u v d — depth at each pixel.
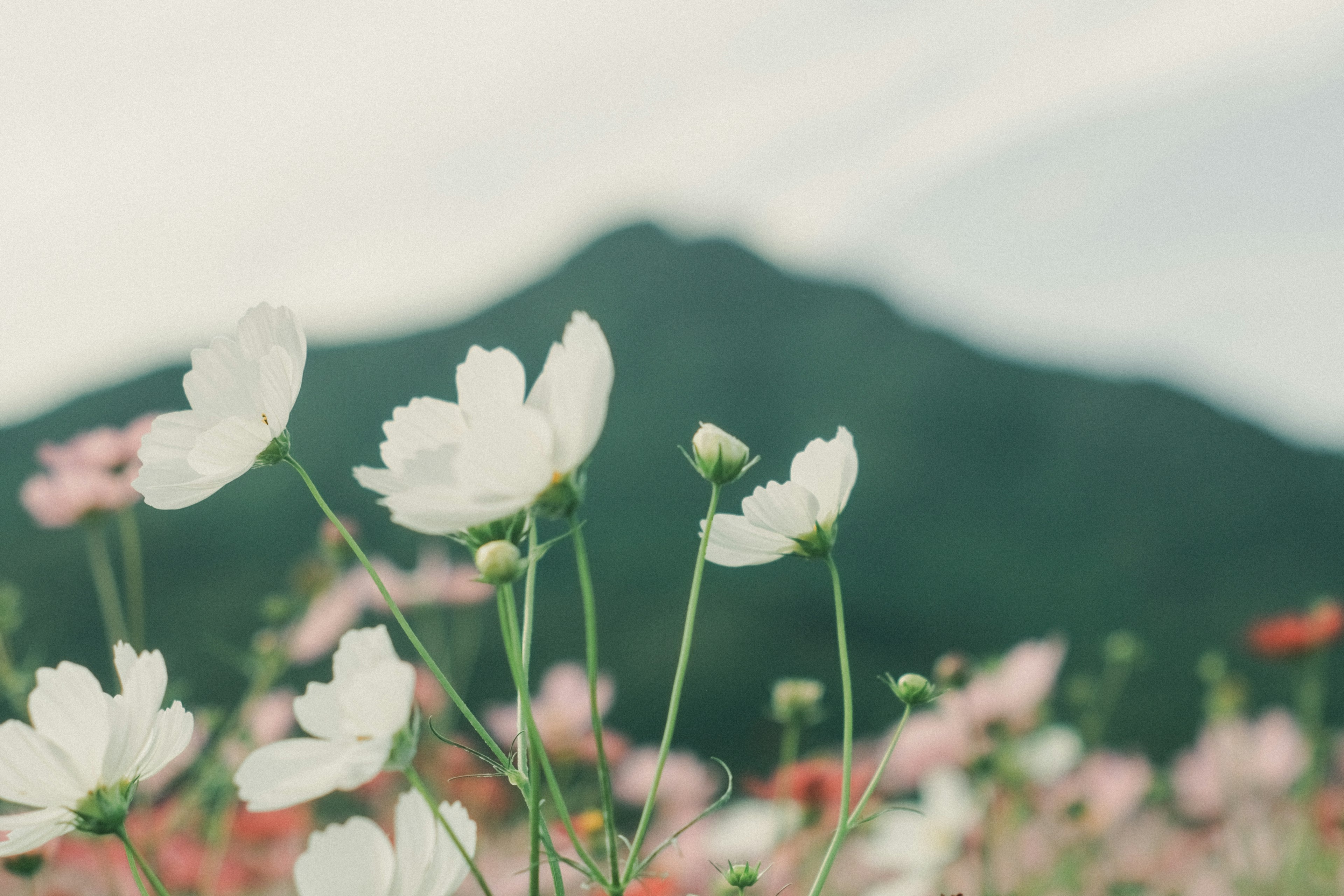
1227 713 1.98
